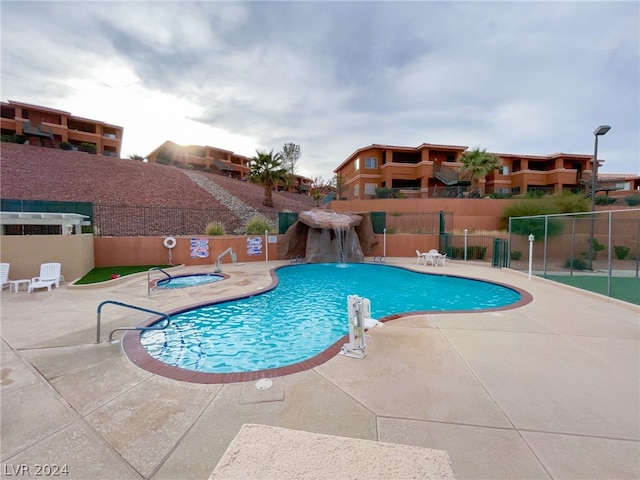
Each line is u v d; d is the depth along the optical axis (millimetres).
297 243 16438
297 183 48219
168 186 24125
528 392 3156
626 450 2324
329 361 3914
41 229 11711
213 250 14211
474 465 2164
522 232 13711
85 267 10539
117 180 22484
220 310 7250
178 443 2434
